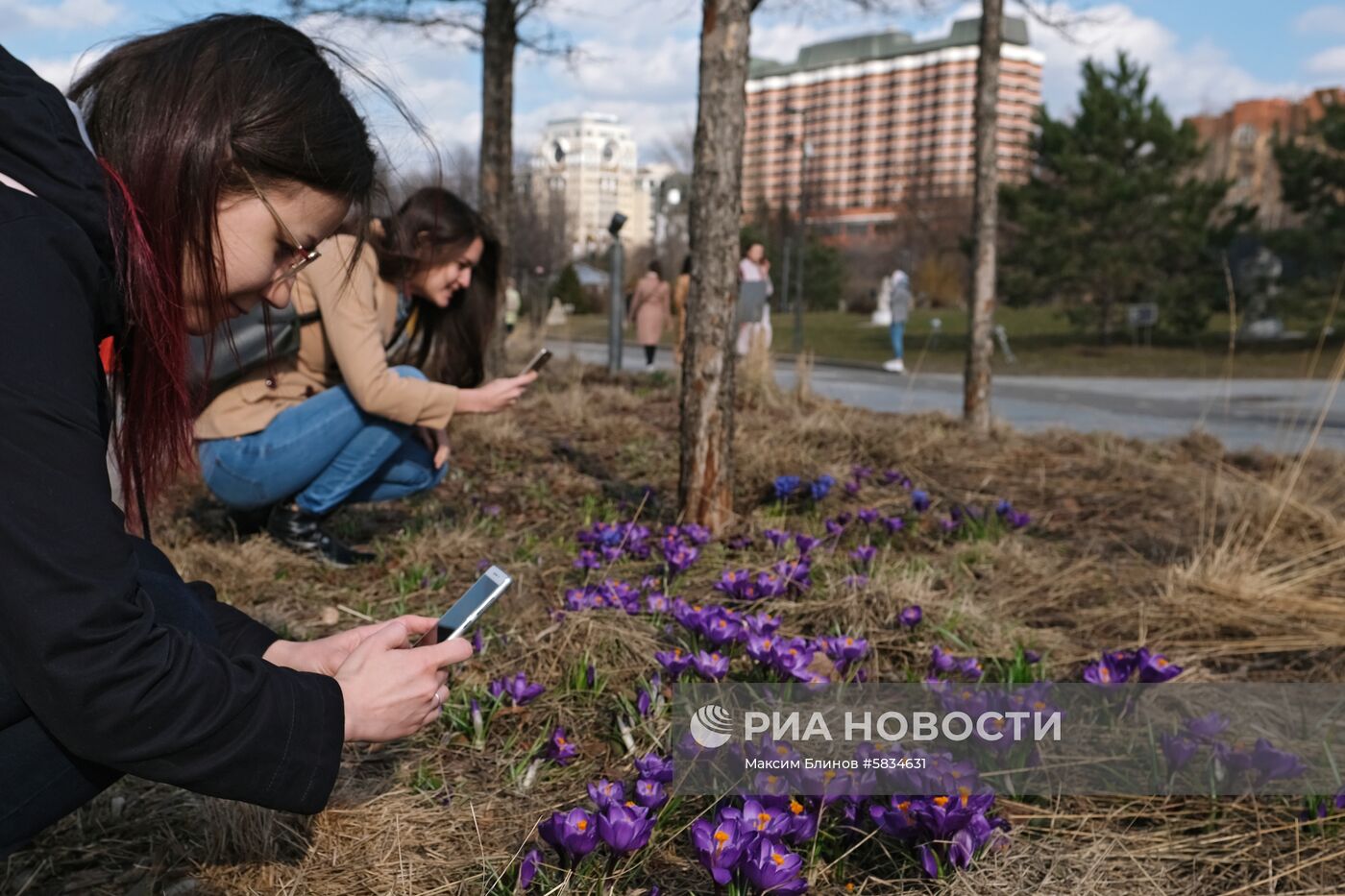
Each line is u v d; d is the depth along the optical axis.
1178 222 22.12
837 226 75.25
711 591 3.33
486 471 5.24
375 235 3.28
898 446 5.98
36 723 1.24
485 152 8.46
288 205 1.31
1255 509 4.63
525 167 42.91
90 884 1.85
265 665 1.30
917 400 11.99
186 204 1.24
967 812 1.77
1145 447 6.82
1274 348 21.36
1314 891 1.89
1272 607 3.42
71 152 1.17
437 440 3.71
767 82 103.25
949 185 48.19
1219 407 11.44
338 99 1.35
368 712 1.37
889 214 80.50
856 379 15.36
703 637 2.50
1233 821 2.12
